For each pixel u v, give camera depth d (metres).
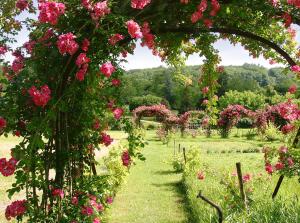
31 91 4.14
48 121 4.30
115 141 29.59
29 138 4.42
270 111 32.53
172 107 76.62
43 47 4.38
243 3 4.94
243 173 12.39
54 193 4.59
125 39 4.67
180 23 5.13
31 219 4.48
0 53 4.62
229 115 36.72
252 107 77.06
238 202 6.74
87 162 5.29
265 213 5.55
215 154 21.62
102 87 4.79
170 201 10.77
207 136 38.44
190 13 4.98
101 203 5.57
